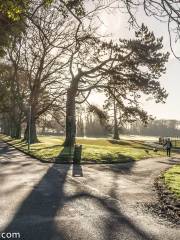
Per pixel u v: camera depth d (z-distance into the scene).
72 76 43.44
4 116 93.06
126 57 41.75
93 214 9.96
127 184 16.31
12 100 61.97
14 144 49.78
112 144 64.94
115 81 42.12
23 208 10.42
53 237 7.69
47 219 9.23
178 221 9.50
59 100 49.62
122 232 8.27
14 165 22.52
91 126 137.62
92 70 42.28
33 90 47.66
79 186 15.09
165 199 12.58
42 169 20.98
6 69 45.41
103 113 47.62
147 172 22.27
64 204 11.20
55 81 48.12
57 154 31.31
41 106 52.72
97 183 16.23
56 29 26.53
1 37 12.68
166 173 21.66
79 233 8.05
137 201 12.12
